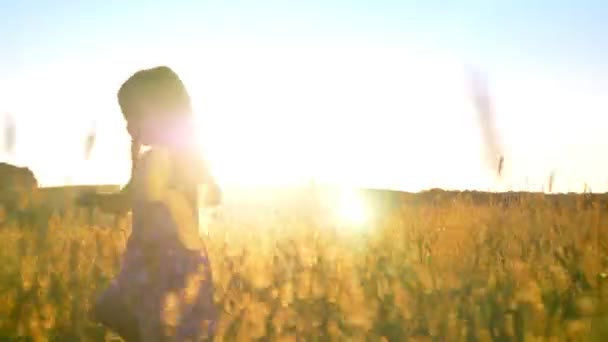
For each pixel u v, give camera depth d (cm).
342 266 648
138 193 405
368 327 495
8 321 532
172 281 407
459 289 552
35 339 503
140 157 412
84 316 556
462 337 455
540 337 418
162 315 401
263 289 577
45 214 858
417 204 1005
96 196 414
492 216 876
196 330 405
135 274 411
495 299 519
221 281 589
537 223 843
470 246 743
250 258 651
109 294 418
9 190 907
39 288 597
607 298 477
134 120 424
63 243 736
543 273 599
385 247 758
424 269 568
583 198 838
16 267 669
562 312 464
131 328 416
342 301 526
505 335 444
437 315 486
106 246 688
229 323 473
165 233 409
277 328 482
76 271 648
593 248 700
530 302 470
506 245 766
